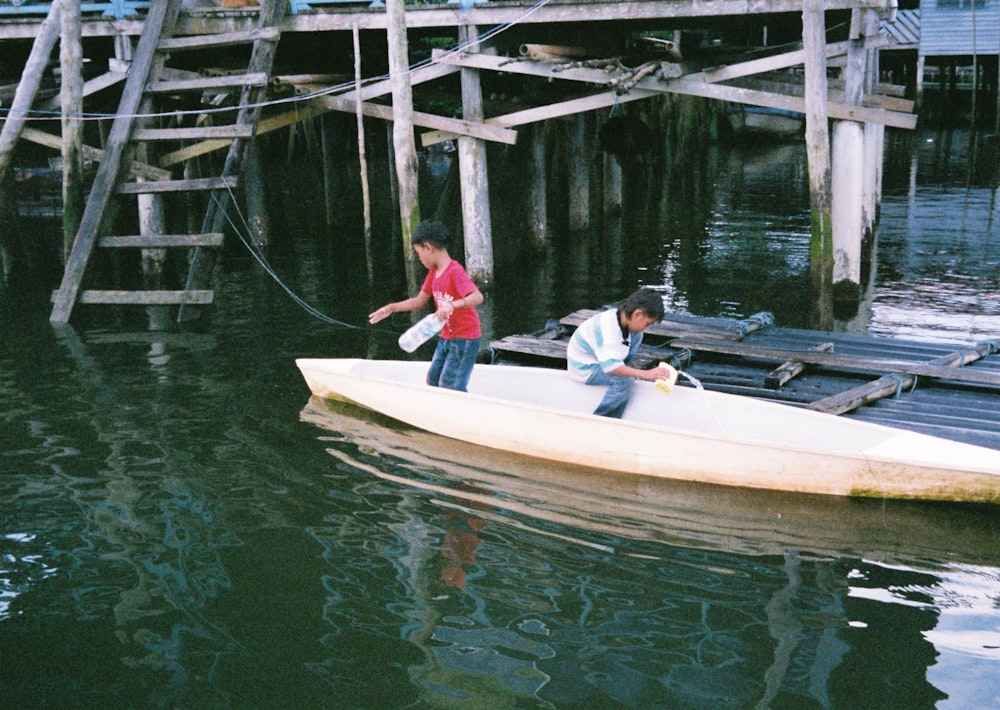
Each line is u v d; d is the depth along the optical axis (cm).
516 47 1102
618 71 951
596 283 1069
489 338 853
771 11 868
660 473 531
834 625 379
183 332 865
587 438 541
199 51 1112
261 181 1284
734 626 380
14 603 405
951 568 426
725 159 2256
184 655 367
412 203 961
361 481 529
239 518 483
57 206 1538
